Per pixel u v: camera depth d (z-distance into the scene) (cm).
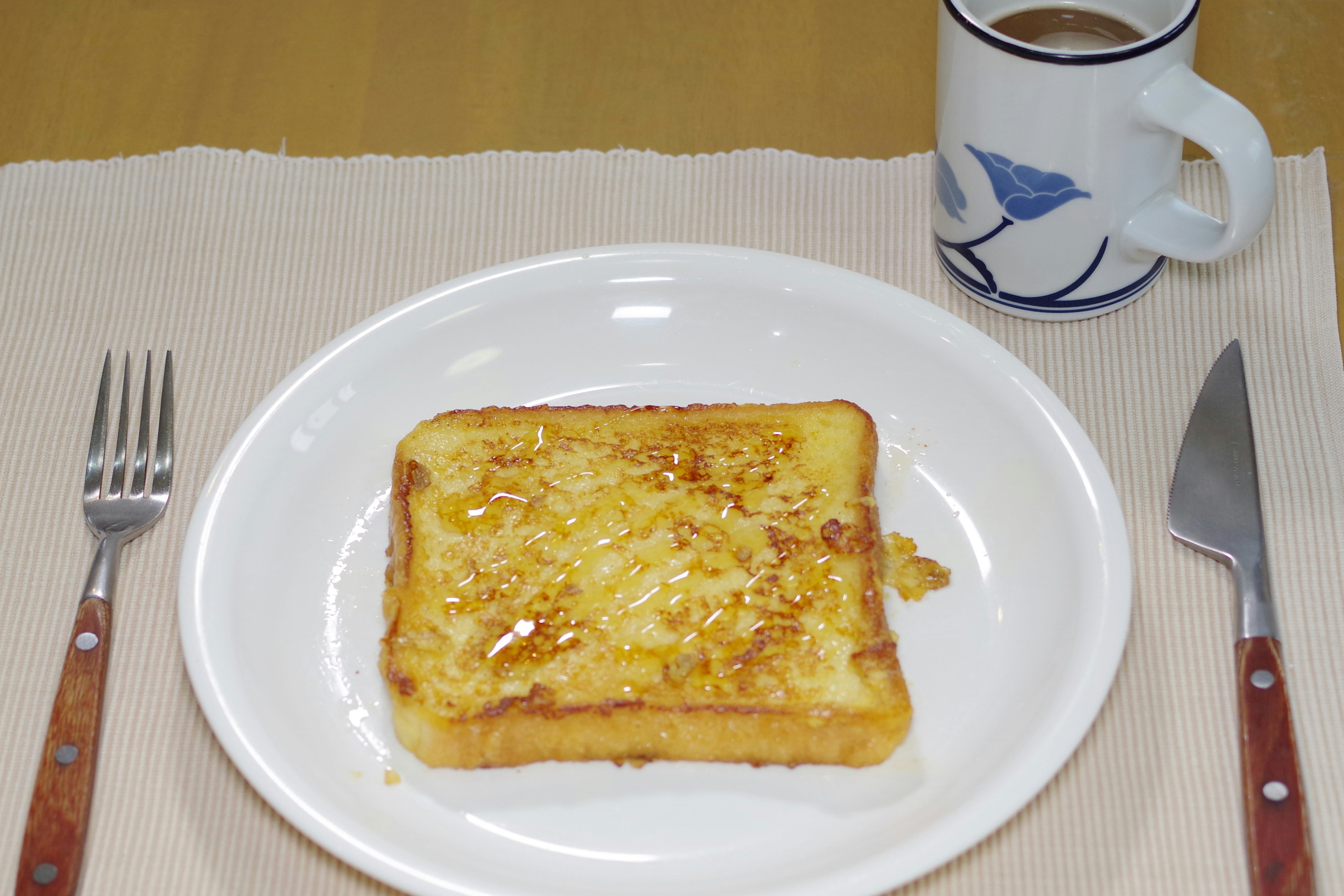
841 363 69
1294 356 71
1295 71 81
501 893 57
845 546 64
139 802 62
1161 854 60
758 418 67
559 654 62
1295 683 63
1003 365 67
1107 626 61
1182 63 65
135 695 64
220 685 61
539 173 78
